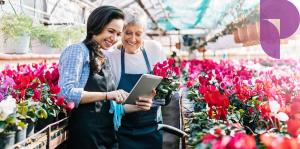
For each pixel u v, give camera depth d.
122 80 2.93
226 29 10.98
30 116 2.30
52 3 6.17
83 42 2.37
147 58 3.03
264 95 3.33
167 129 2.87
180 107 3.59
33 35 4.41
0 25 3.88
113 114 2.47
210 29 16.02
